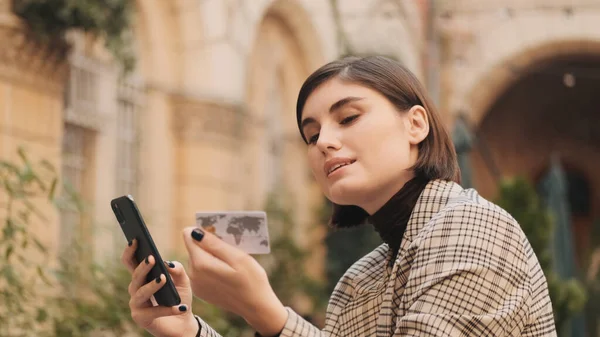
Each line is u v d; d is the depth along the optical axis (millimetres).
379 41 14781
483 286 1675
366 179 1870
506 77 18500
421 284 1722
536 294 1773
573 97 23938
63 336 5332
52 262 7004
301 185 13680
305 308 11703
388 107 1897
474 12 18281
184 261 7328
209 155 10875
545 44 18297
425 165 1900
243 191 12094
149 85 10258
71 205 4969
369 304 1938
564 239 10258
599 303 12609
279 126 13461
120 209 1844
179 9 10625
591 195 25562
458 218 1739
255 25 11961
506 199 7211
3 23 7020
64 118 8484
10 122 7219
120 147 9766
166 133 10555
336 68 1928
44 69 7543
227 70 11219
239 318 8242
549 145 24812
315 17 13570
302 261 11078
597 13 18078
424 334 1642
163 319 1914
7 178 4945
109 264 5703
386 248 2113
